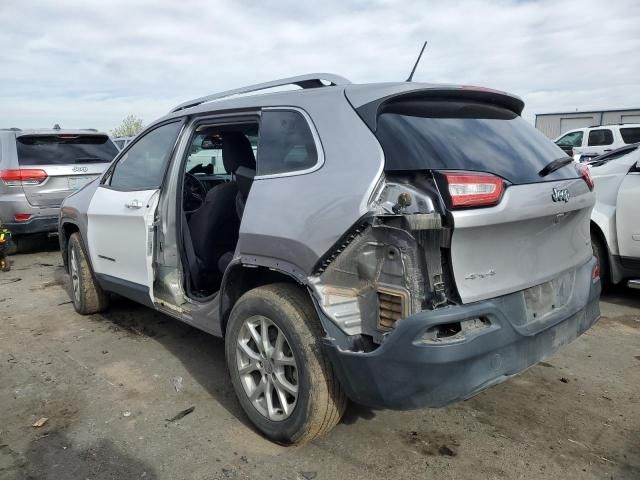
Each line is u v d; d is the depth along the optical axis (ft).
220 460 9.34
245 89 11.76
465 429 10.15
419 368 7.53
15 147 26.17
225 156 13.08
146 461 9.35
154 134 14.02
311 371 8.73
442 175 7.77
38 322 16.80
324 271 8.71
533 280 8.99
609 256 17.04
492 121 9.87
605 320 15.88
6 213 26.09
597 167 17.79
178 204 12.59
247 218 9.86
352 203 8.20
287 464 9.18
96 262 15.64
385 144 8.41
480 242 8.03
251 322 9.88
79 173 27.22
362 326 8.41
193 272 12.84
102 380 12.55
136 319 16.85
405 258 7.81
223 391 11.92
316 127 9.34
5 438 10.18
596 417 10.52
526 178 8.84
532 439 9.80
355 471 8.95
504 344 8.13
